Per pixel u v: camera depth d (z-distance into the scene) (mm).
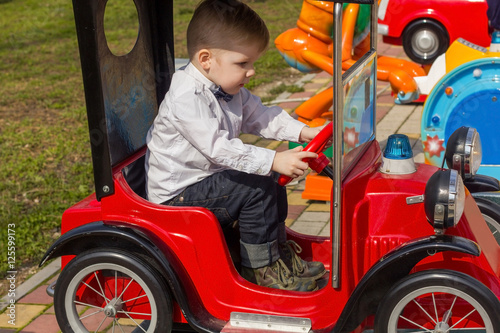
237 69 2303
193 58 2338
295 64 3975
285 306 2297
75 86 7641
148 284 2324
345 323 2156
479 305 2039
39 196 4449
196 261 2326
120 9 9320
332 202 2102
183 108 2281
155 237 2318
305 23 3799
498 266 2318
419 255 2104
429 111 3697
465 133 2504
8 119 6395
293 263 2473
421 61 6238
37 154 5328
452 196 2027
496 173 3643
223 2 2254
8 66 8750
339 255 2166
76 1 2082
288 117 2648
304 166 2203
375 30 2615
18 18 12125
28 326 2814
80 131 5887
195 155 2350
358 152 2395
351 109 2227
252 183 2336
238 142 2273
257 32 2273
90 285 2480
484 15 5902
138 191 2584
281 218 2533
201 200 2375
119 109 2389
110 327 2742
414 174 2336
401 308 2121
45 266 3434
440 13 6027
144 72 2586
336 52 1956
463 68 3543
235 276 2334
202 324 2277
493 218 2627
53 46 9875
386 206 2221
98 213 2408
